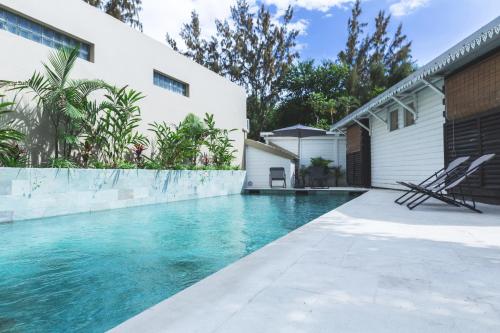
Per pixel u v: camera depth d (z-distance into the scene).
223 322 1.39
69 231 4.50
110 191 6.75
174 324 1.37
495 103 6.04
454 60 6.02
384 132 11.59
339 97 26.64
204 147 12.20
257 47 30.34
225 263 3.01
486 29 5.07
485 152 6.35
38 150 6.88
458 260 2.33
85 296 2.23
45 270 2.79
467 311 1.49
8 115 6.40
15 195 5.10
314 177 14.30
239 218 5.80
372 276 1.98
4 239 3.99
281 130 13.48
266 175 14.23
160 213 6.37
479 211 4.89
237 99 14.97
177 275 2.66
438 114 8.12
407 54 34.44
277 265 2.21
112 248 3.57
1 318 1.90
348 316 1.44
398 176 10.45
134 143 8.34
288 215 6.20
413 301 1.61
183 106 11.43
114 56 8.82
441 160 8.01
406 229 3.55
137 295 2.25
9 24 6.65
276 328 1.33
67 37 7.83
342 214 4.79
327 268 2.14
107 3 23.47
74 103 6.86
